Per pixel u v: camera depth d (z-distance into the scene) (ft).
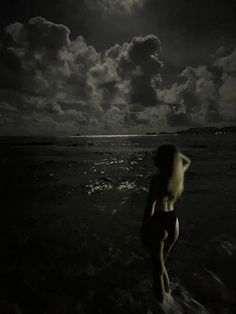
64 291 9.64
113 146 150.82
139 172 41.86
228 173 38.29
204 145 138.31
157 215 8.37
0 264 11.80
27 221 17.72
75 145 169.58
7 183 31.89
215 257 12.05
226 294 9.23
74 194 26.08
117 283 10.11
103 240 14.53
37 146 153.48
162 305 8.46
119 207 21.42
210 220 17.42
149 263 11.85
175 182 8.36
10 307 8.66
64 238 14.82
